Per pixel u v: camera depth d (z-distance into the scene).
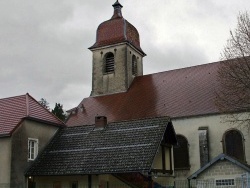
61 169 22.16
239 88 26.30
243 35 26.64
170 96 33.47
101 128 24.67
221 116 28.81
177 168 29.50
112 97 38.09
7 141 22.52
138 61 42.75
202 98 31.09
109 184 21.94
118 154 21.34
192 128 29.77
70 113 36.78
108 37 41.34
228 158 21.84
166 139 23.50
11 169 22.08
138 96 36.06
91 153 22.52
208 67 34.91
